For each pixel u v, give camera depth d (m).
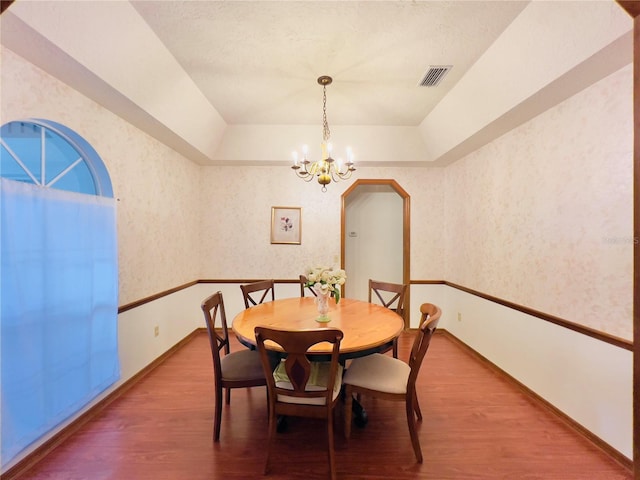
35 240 1.67
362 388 1.79
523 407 2.23
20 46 1.53
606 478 1.59
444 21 1.83
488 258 3.00
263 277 4.09
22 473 1.60
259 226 4.09
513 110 2.26
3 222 1.51
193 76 2.45
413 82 2.53
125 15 1.72
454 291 3.73
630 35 1.44
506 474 1.61
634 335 0.97
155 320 2.94
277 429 1.94
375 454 1.75
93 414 2.11
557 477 1.60
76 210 1.92
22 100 1.64
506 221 2.72
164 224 3.14
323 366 1.93
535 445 1.83
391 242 5.30
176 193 3.40
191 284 3.79
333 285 2.15
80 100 2.02
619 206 1.74
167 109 2.52
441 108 2.94
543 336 2.26
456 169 3.71
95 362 2.09
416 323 4.06
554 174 2.18
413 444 1.69
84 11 1.54
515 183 2.60
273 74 2.42
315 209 4.10
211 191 4.06
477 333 3.18
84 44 1.63
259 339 1.50
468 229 3.41
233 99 2.85
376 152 3.70
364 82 2.54
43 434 1.74
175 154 3.37
